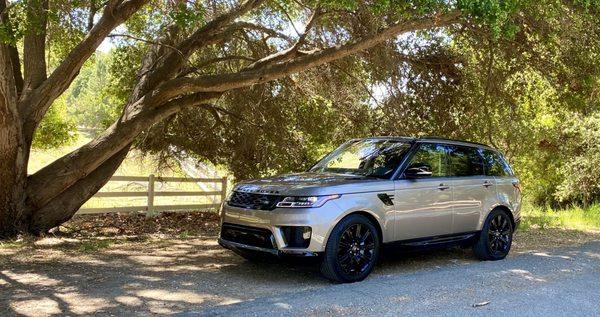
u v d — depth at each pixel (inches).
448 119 523.5
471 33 433.1
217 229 477.4
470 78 502.9
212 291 236.4
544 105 541.0
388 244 272.7
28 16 334.0
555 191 1002.7
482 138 537.0
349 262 254.2
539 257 347.9
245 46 526.9
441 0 309.3
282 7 469.1
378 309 209.9
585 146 849.5
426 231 289.6
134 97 428.5
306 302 215.0
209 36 444.5
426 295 233.9
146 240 387.5
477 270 293.6
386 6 313.6
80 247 344.5
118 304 211.0
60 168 389.7
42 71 396.5
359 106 536.7
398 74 477.7
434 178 297.1
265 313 198.5
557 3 363.9
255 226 254.8
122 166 587.8
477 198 317.4
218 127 566.9
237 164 584.1
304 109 558.6
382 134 526.6
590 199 937.5
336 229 248.2
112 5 360.5
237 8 443.5
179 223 509.7
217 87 380.5
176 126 554.3
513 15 346.6
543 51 454.9
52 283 243.6
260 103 541.3
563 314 214.2
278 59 429.1
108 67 598.5
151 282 250.4
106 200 649.0
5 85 346.3
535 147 779.4
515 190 346.9
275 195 251.6
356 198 257.1
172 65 435.5
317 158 589.9
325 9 430.3
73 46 458.0
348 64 491.5
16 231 370.6
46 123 705.0
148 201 534.0
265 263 301.6
